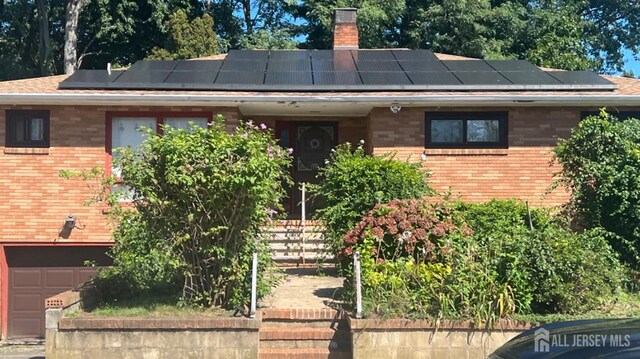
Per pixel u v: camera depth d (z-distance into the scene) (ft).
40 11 84.84
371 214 27.89
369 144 45.32
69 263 43.62
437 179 42.93
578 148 33.19
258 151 24.56
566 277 25.26
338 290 28.89
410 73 46.24
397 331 23.81
